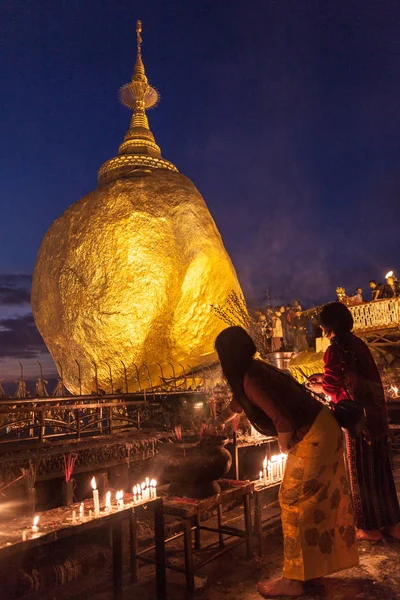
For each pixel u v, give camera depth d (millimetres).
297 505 2980
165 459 3643
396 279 14273
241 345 2977
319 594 2980
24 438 5188
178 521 4531
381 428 3848
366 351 3881
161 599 3105
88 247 14703
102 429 5820
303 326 16125
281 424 2924
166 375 13719
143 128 18953
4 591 3207
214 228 15211
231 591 3197
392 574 3213
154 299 13633
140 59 19797
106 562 3805
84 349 14070
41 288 15680
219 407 6352
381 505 3852
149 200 14938
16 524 2871
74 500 4562
